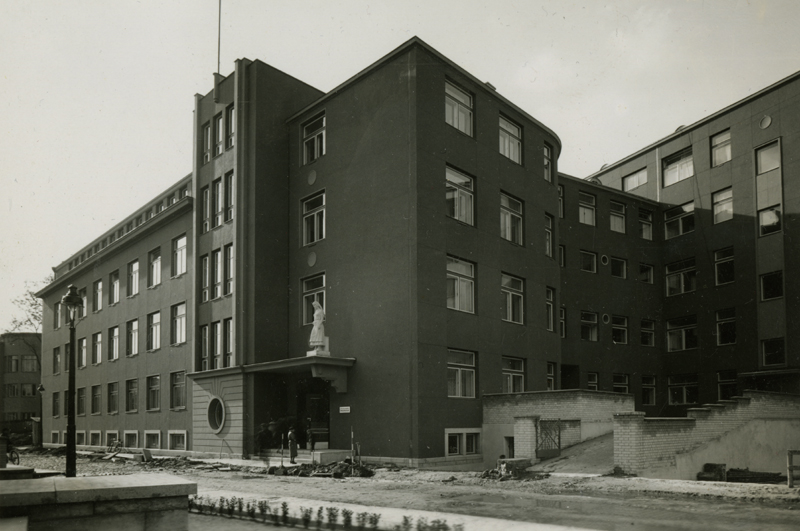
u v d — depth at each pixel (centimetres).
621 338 3800
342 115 2738
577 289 3609
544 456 2036
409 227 2384
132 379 4078
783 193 3288
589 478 1691
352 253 2605
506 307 2797
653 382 3881
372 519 1052
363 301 2523
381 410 2381
